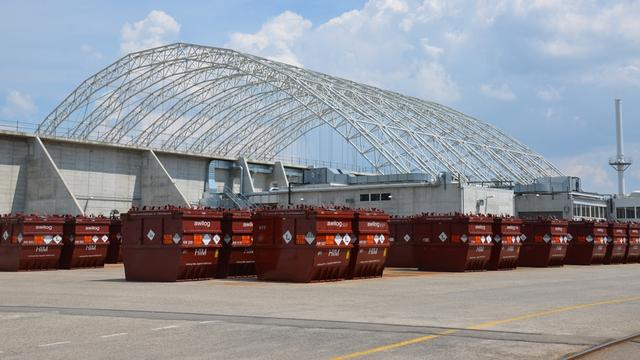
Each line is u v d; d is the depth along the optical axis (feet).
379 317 51.13
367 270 101.14
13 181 218.79
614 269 135.85
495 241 129.49
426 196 202.90
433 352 36.11
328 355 35.29
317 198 227.40
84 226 131.54
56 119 337.93
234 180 289.12
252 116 356.18
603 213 283.59
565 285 85.87
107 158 246.27
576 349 37.06
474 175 286.05
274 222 94.94
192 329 44.52
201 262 97.50
